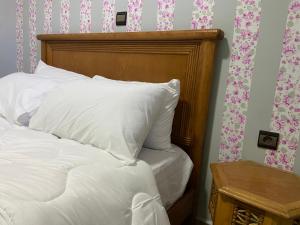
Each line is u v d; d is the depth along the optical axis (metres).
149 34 1.46
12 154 0.98
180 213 1.34
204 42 1.33
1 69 2.53
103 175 0.90
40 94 1.51
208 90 1.36
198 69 1.37
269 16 1.22
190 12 1.44
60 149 1.08
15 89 1.59
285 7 1.18
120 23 1.71
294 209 0.87
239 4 1.29
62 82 1.52
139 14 1.63
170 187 1.25
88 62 1.82
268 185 1.04
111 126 1.11
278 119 1.25
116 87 1.23
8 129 1.35
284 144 1.25
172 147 1.39
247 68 1.30
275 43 1.22
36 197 0.70
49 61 2.06
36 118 1.35
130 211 0.87
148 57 1.54
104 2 1.77
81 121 1.18
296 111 1.21
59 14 2.04
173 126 1.48
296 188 1.03
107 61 1.72
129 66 1.62
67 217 0.69
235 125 1.37
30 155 0.98
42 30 2.18
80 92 1.27
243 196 0.94
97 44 1.74
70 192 0.77
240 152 1.37
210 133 1.44
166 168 1.21
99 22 1.82
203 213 1.53
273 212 0.87
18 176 0.79
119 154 1.08
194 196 1.47
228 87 1.36
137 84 1.28
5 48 2.46
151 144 1.32
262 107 1.29
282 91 1.23
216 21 1.36
